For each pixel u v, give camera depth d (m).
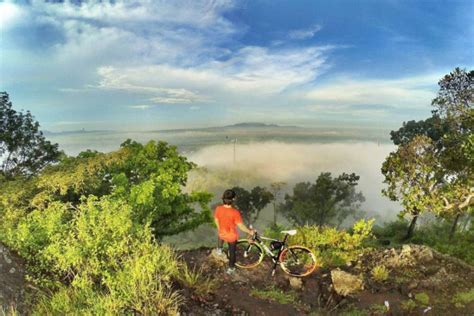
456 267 9.06
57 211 7.71
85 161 18.27
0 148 26.98
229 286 7.14
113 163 18.98
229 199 7.23
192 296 6.49
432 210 15.88
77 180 15.67
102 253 6.77
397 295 7.70
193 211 21.98
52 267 6.65
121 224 7.07
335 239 10.29
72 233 6.90
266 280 7.70
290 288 7.58
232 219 7.27
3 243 7.24
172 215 20.56
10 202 14.41
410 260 9.31
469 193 14.96
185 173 20.08
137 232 7.52
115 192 15.83
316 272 8.50
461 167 15.87
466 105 15.49
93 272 6.28
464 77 15.24
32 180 16.97
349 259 9.68
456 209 16.34
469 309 7.06
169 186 17.89
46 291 6.12
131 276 6.07
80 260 6.26
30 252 7.08
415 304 7.26
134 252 6.86
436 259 9.53
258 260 8.39
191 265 7.83
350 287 7.78
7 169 27.73
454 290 7.88
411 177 16.20
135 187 15.62
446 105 15.93
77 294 5.84
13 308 5.27
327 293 7.66
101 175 18.67
